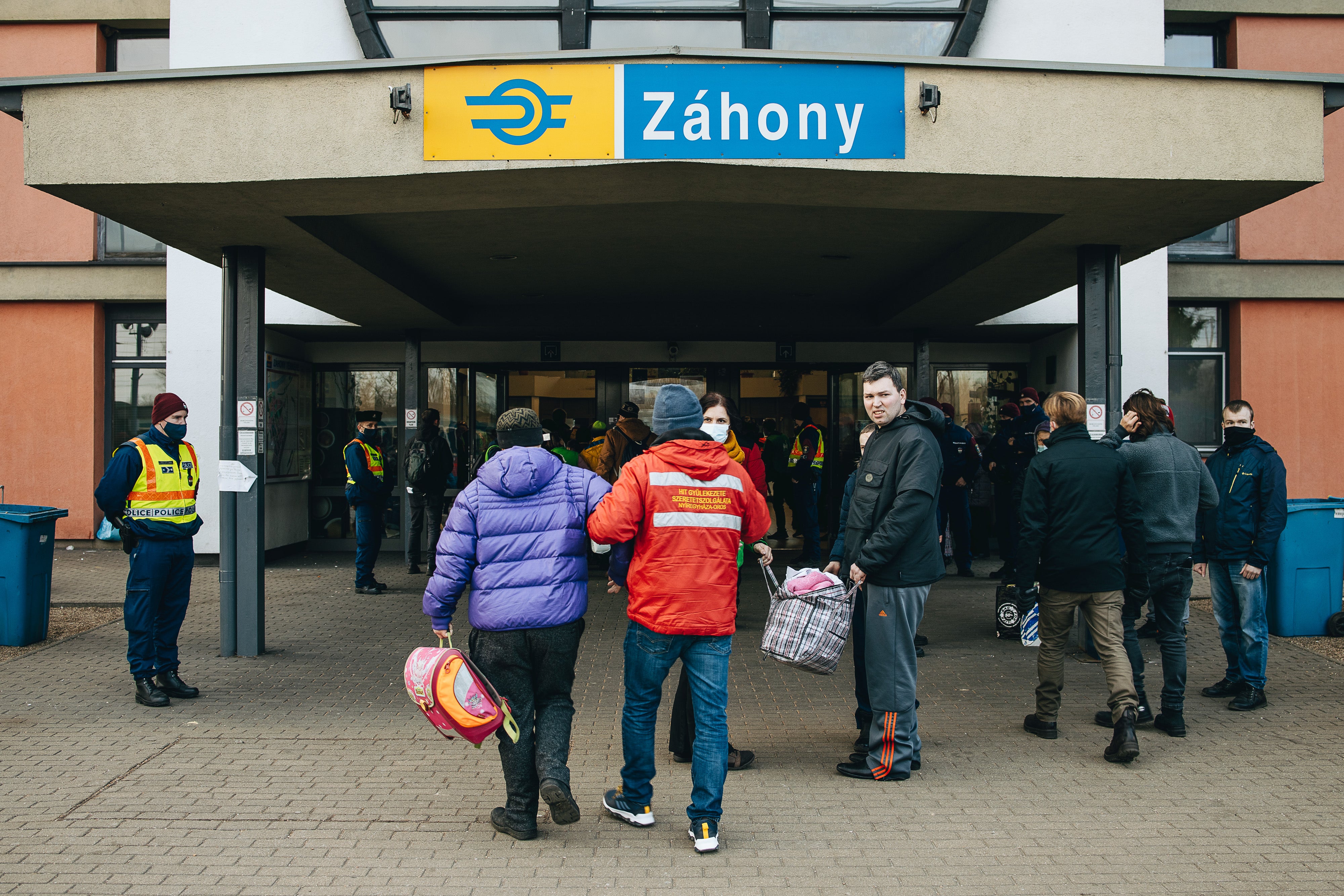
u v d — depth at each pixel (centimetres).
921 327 1112
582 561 364
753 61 513
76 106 535
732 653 680
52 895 312
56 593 893
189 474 553
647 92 511
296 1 967
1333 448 1154
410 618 795
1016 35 956
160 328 1234
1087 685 591
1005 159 529
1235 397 1159
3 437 1213
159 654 548
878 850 352
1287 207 1145
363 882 324
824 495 1223
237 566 660
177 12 971
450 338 1195
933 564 419
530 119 516
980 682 600
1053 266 755
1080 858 346
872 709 423
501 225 708
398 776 427
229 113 530
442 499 1028
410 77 522
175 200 565
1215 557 555
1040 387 1205
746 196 573
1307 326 1155
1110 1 953
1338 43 1116
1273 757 457
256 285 666
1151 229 646
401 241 758
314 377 1238
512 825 358
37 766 436
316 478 1236
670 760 455
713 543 351
